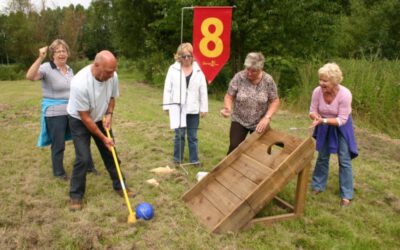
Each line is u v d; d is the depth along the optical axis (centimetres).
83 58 2945
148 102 1331
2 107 1143
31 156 614
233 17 1388
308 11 1412
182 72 539
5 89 1791
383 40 1972
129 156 618
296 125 925
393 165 618
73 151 639
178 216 403
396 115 898
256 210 367
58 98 491
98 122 429
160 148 667
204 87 552
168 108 550
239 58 1550
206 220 391
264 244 352
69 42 2786
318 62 1322
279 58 1402
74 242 350
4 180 506
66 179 510
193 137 567
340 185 454
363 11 2122
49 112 490
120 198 450
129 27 2356
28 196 452
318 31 1477
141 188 480
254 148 437
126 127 858
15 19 2834
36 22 2873
